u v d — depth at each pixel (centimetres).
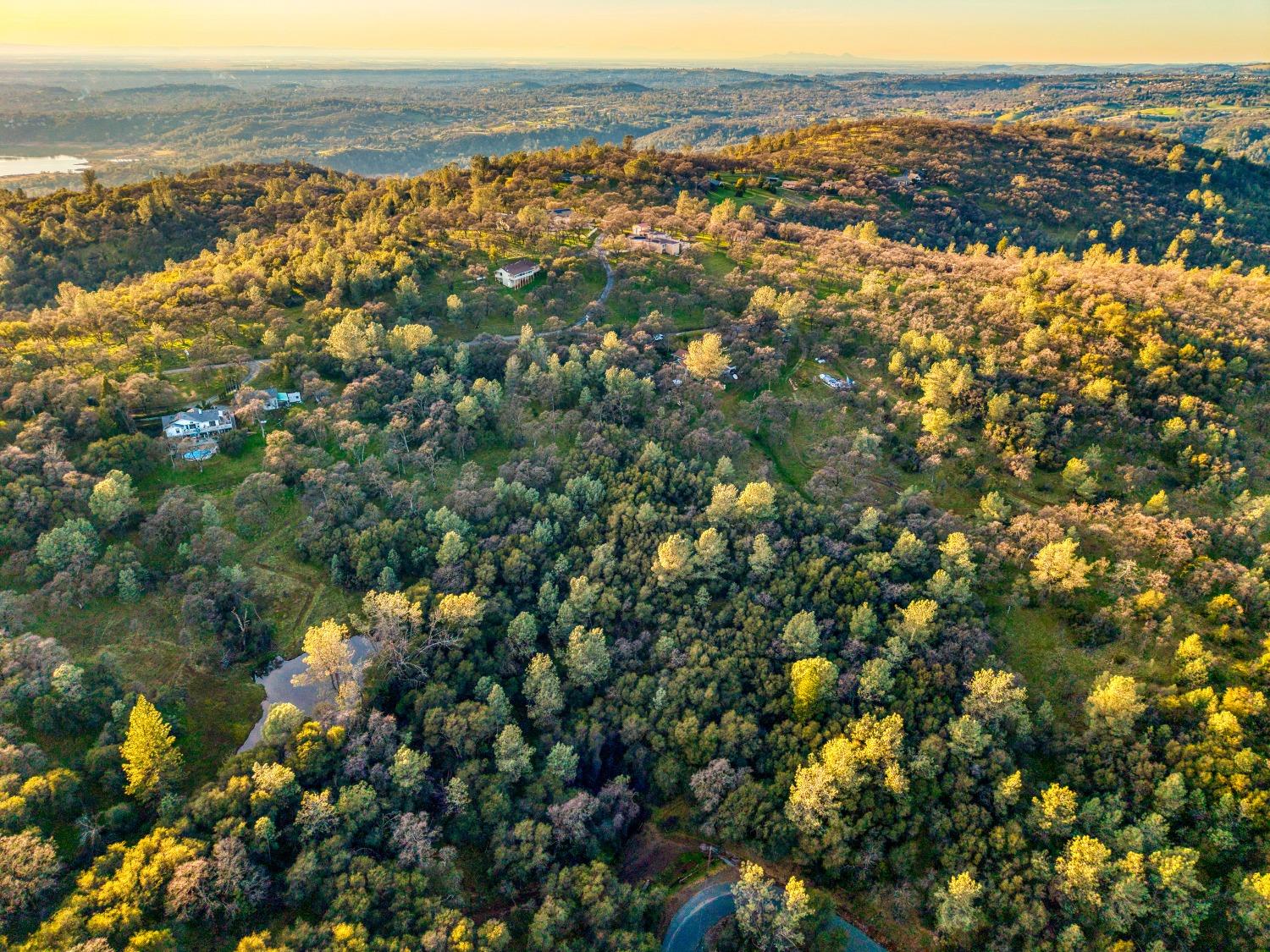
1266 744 10038
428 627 12581
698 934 9725
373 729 10712
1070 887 9156
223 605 12662
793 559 13638
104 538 13388
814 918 9525
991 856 9706
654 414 17262
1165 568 12794
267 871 8969
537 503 14775
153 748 9681
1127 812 9812
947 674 11475
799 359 19300
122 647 12062
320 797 9450
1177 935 8844
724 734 11300
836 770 10294
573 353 18138
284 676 12388
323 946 8100
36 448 14050
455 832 10188
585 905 9338
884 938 9662
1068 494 14762
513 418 16862
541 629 13250
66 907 7925
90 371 16825
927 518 14225
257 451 15912
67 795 9306
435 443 16012
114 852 8744
